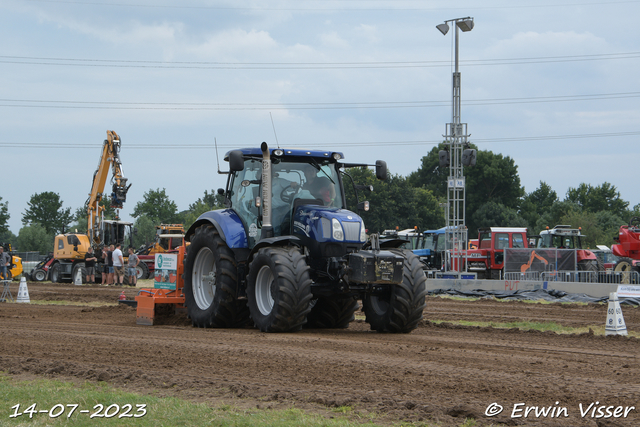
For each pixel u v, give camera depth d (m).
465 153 51.94
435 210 147.50
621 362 15.41
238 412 10.30
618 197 186.88
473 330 22.80
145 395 11.55
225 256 22.42
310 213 21.47
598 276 47.19
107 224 65.62
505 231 58.31
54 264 67.38
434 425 9.68
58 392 11.72
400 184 133.25
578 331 23.09
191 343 18.22
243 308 22.72
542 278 48.94
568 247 62.19
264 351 16.59
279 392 11.73
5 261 50.03
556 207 152.00
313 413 10.30
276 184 22.23
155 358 15.73
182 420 9.74
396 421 9.88
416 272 21.27
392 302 21.03
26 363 14.87
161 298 24.59
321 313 23.48
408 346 17.67
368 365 14.58
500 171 152.12
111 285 58.81
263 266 21.03
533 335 21.31
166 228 72.50
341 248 21.11
